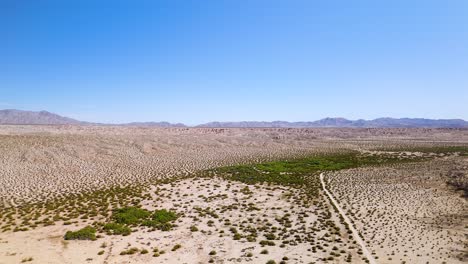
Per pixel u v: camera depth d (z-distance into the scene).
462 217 42.91
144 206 48.62
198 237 37.66
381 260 31.61
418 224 41.25
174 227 40.75
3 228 38.88
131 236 37.62
